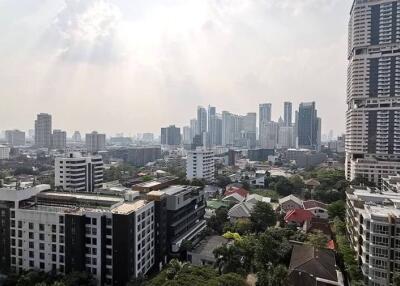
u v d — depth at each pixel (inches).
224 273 3533.5
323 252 4092.0
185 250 4655.5
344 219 6038.4
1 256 3954.2
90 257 3649.1
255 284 3533.5
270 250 4030.5
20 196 3998.5
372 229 3494.1
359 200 4594.0
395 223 3395.7
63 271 3695.9
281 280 3307.1
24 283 3474.4
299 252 4111.7
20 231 3873.0
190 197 5359.3
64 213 3676.2
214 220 5999.0
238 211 6092.5
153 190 5108.3
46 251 3769.7
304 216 6122.1
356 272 3732.8
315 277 3457.2
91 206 4060.0
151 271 4249.5
